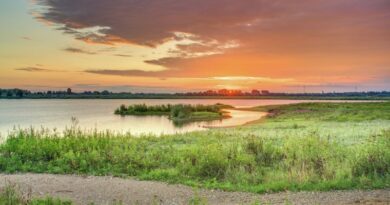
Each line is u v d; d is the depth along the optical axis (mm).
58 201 9492
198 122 52562
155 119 59250
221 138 23172
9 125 45625
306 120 45469
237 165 13797
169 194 10734
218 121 54000
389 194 10383
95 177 12992
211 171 13141
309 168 13000
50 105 131125
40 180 12469
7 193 9633
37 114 70812
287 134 24203
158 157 15867
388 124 34688
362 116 46438
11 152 16000
